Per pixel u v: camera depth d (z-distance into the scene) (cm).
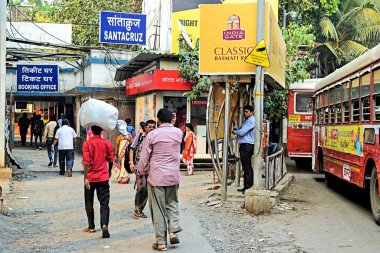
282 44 1252
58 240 784
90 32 3156
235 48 1030
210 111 1282
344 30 2841
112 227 875
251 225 894
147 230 850
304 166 2103
